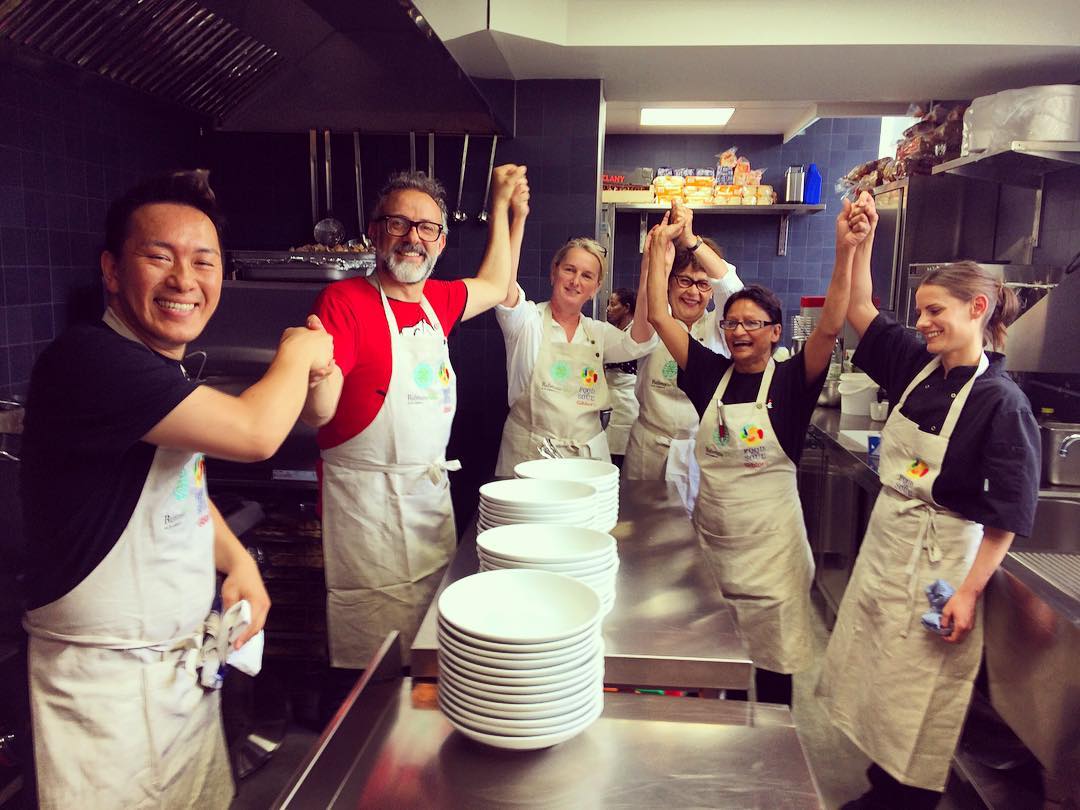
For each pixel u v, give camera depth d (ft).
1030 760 6.61
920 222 12.89
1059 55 10.78
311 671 9.86
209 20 7.51
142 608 4.32
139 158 10.98
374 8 5.33
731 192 18.80
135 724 4.37
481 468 13.47
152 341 4.28
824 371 7.26
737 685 4.18
